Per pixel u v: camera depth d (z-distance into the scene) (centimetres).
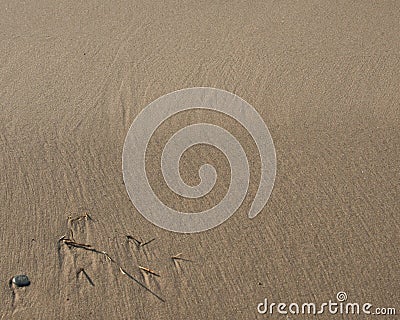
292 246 397
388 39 544
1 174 425
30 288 369
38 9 570
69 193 419
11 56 516
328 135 457
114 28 550
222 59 520
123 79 497
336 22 560
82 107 470
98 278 377
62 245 390
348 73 508
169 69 508
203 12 569
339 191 426
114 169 433
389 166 441
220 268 386
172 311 365
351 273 385
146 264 386
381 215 414
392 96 488
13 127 453
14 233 395
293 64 515
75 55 520
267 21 560
